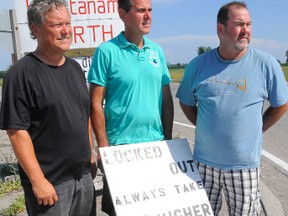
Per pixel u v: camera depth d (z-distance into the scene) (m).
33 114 2.78
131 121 3.39
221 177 3.41
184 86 3.58
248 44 3.16
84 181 3.12
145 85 3.41
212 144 3.36
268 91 3.29
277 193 5.41
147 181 3.32
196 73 3.40
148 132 3.50
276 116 3.42
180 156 3.52
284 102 3.30
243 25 3.10
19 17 5.64
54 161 2.87
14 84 2.71
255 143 3.30
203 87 3.33
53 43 2.81
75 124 2.91
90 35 5.64
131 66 3.35
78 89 2.98
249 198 3.38
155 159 3.42
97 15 5.64
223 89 3.25
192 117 3.73
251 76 3.21
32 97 2.74
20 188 5.43
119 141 3.44
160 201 3.29
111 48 3.35
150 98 3.45
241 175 3.33
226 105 3.25
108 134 3.51
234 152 3.29
